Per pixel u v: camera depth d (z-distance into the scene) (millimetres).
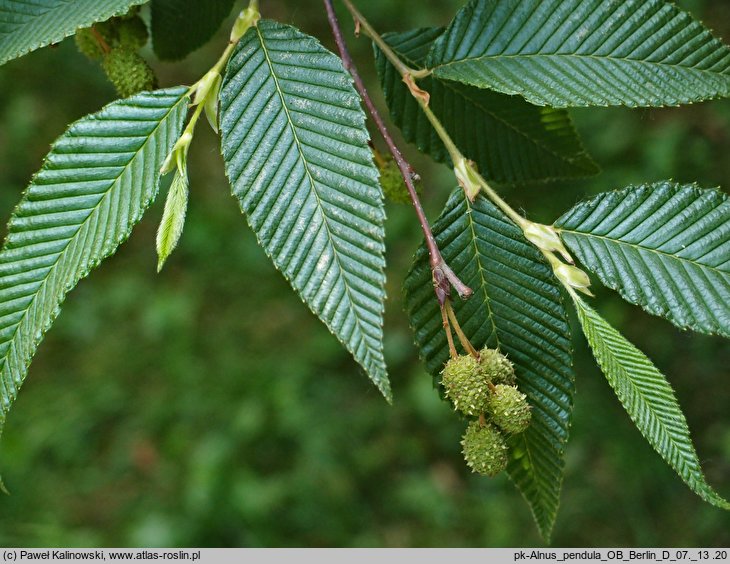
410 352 1354
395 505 1245
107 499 1227
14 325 519
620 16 540
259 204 525
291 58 529
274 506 1212
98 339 1410
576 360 1276
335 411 1320
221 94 528
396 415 1319
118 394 1338
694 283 532
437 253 530
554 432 548
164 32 600
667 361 1300
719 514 1190
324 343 1390
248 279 1471
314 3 1535
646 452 1243
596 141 1371
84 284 1465
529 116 590
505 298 546
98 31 579
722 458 1238
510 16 547
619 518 1202
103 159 524
